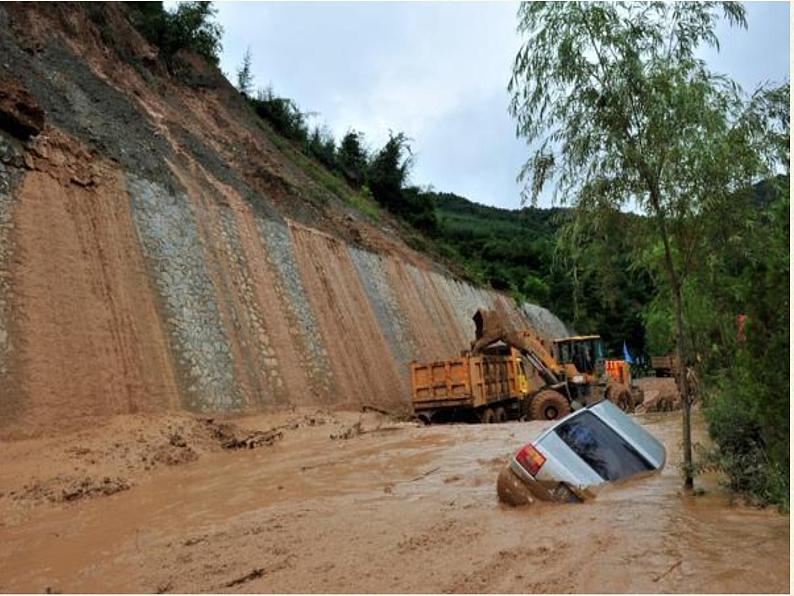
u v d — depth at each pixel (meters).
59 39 21.44
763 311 5.70
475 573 4.61
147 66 27.91
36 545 6.75
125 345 14.32
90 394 12.93
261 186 26.00
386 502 7.69
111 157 17.31
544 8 6.81
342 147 50.06
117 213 16.19
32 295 12.78
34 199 13.91
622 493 6.61
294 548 5.77
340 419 17.98
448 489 8.30
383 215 43.06
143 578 5.29
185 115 26.81
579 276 7.72
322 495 8.46
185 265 17.55
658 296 9.50
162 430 13.00
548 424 16.30
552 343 22.69
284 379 18.98
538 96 6.98
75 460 10.63
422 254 40.84
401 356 27.27
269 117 41.28
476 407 18.88
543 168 7.15
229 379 16.81
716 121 6.62
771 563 4.27
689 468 6.59
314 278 23.89
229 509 7.93
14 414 11.37
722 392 8.03
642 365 53.72
